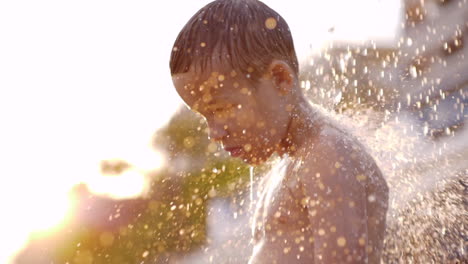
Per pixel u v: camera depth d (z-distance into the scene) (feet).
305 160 5.13
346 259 4.64
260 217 5.65
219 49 5.16
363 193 4.88
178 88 5.34
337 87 7.93
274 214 5.40
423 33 12.19
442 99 9.59
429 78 10.45
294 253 5.18
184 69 5.27
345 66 8.89
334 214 4.75
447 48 11.75
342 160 4.91
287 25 5.67
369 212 5.00
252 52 5.20
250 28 5.27
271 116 5.23
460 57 11.43
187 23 5.40
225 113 5.21
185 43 5.28
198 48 5.20
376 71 9.77
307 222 5.14
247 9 5.38
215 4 5.43
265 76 5.25
